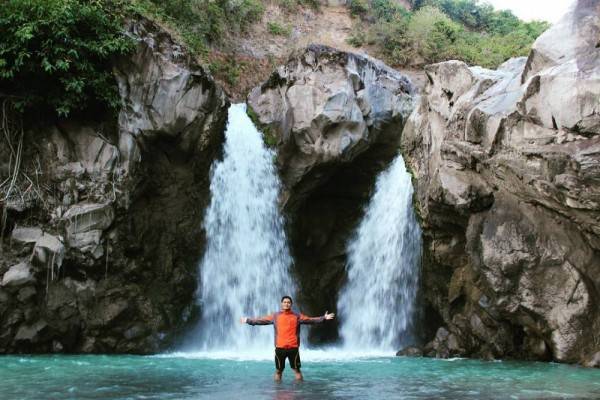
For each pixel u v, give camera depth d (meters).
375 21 31.62
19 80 15.07
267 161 19.52
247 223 18.80
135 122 15.99
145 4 18.80
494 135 12.96
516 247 13.30
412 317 18.09
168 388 8.59
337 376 10.36
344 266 20.62
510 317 13.73
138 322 15.41
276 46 28.58
